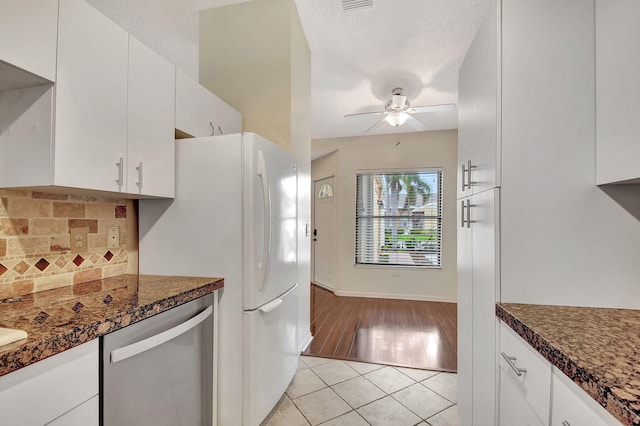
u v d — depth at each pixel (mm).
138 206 1771
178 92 1704
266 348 1677
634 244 1070
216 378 1550
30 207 1311
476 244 1383
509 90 1137
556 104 1112
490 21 1211
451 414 1876
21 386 729
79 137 1156
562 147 1106
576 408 700
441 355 2684
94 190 1256
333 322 3576
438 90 3463
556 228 1106
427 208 4777
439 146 4719
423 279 4699
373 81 3264
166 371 1208
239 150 1586
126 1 2260
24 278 1280
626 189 1076
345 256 4984
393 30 2471
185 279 1565
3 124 1133
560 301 1104
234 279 1571
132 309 1052
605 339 807
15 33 953
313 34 2559
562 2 1117
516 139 1131
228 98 2422
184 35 2664
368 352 2742
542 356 843
